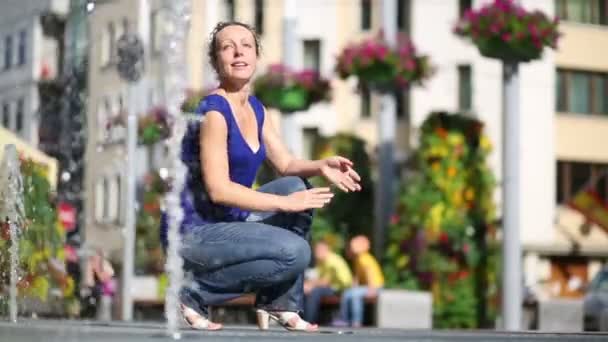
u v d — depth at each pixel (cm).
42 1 2833
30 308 2048
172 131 1044
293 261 1016
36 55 2805
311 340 830
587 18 7900
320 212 6494
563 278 7650
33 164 2167
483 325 4091
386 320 3384
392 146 5434
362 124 7856
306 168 1084
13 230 1423
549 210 7681
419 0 7612
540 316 3709
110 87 3550
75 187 2780
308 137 7969
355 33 7919
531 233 7606
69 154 2775
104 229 3225
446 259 4150
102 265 2552
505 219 3794
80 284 2458
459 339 889
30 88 2814
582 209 7112
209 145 1023
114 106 3572
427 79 5025
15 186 1434
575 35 7844
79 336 781
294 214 1057
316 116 7931
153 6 4831
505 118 3881
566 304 3700
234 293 1038
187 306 1031
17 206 1437
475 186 4391
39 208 2116
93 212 3130
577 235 7706
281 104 4894
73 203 2712
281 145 1104
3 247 1416
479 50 3888
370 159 7056
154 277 4134
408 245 4228
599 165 7900
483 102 7581
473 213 4300
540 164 7681
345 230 6538
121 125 3588
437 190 4347
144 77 4812
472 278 4122
